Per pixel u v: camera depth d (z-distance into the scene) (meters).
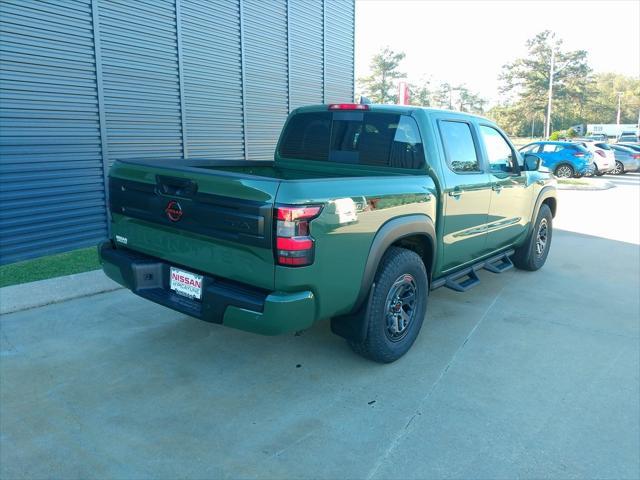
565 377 3.80
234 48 9.07
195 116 8.50
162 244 3.59
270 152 10.26
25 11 6.06
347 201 3.20
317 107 4.82
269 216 2.91
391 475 2.70
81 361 3.86
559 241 8.72
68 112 6.67
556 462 2.83
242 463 2.77
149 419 3.16
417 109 4.26
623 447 2.97
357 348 3.80
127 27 7.23
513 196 5.55
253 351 4.12
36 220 6.53
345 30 12.01
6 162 6.11
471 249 4.91
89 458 2.79
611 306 5.37
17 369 3.71
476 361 4.04
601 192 16.73
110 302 5.05
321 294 3.15
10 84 6.02
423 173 4.18
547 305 5.37
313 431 3.07
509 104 89.44
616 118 103.25
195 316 3.31
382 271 3.65
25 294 5.05
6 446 2.87
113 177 3.91
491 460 2.84
